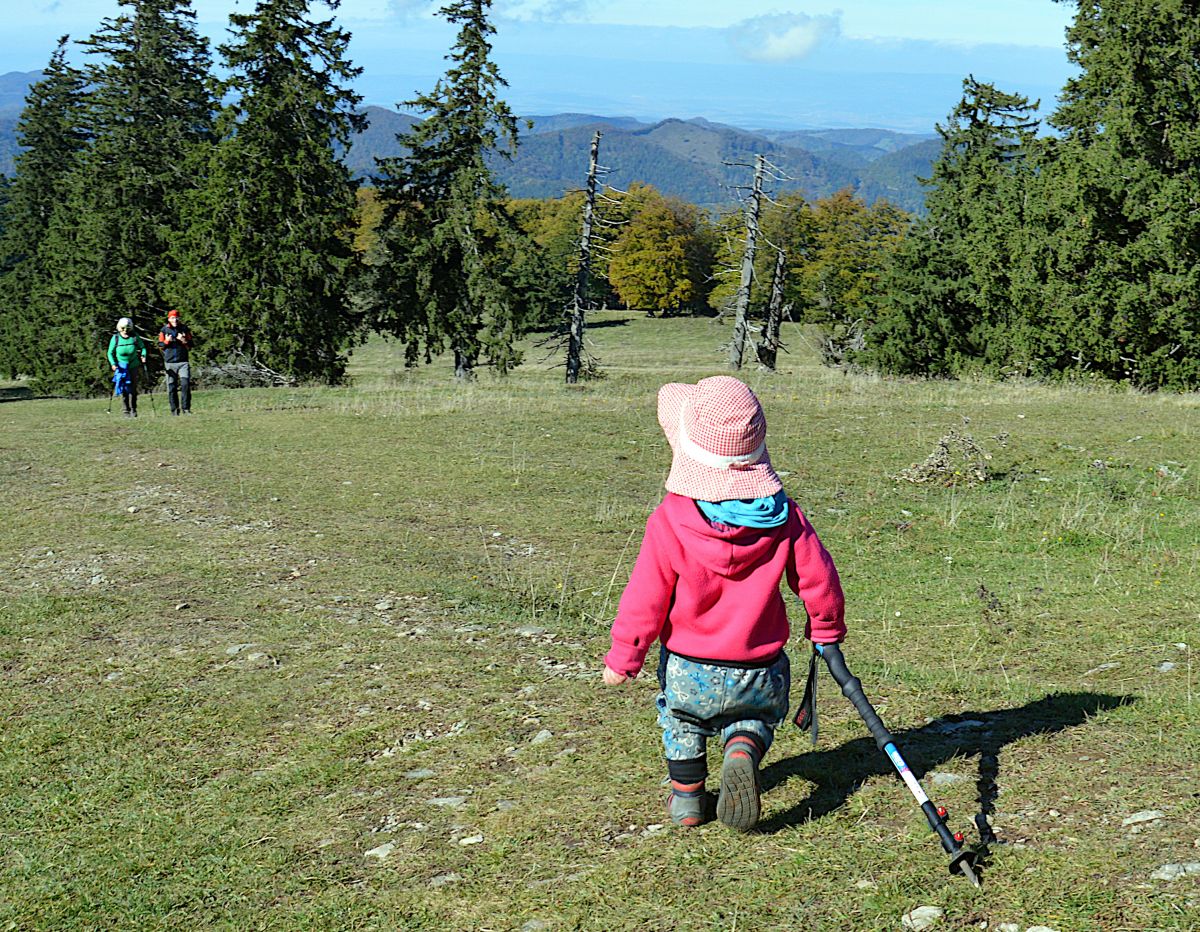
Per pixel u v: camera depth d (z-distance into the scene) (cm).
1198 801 372
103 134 4578
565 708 545
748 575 353
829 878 351
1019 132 3719
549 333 7900
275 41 3591
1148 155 2319
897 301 3625
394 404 1938
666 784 437
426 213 4169
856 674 576
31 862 436
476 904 366
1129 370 2411
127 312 4419
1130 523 944
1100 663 583
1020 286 2508
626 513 1087
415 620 737
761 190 3903
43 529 1068
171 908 391
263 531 1027
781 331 8075
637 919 342
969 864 338
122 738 556
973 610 727
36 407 2333
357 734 536
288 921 372
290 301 3597
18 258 6203
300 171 3616
